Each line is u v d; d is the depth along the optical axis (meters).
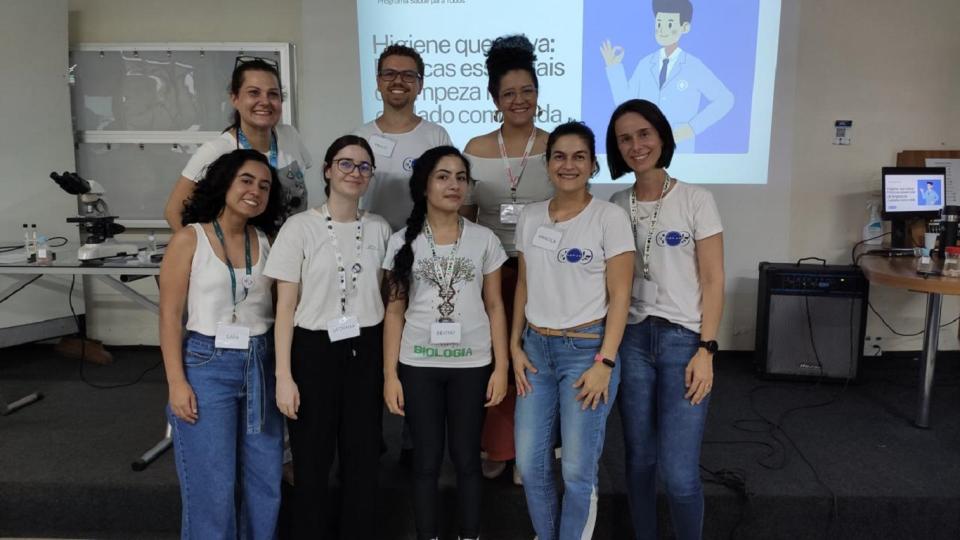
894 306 3.74
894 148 3.65
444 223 1.80
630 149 1.68
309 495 1.76
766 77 3.45
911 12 3.53
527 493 1.77
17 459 2.41
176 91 3.68
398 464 2.37
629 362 1.76
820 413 2.90
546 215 1.74
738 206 3.57
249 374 1.70
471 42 3.43
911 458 2.42
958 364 3.62
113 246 2.89
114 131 3.73
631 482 1.84
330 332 1.74
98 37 3.70
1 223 3.54
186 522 1.72
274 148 2.14
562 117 3.51
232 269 1.68
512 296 2.01
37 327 3.66
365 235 1.81
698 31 3.43
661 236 1.70
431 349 1.75
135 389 3.22
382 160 2.16
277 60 3.63
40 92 3.53
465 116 3.49
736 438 2.61
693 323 1.68
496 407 2.09
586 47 3.45
